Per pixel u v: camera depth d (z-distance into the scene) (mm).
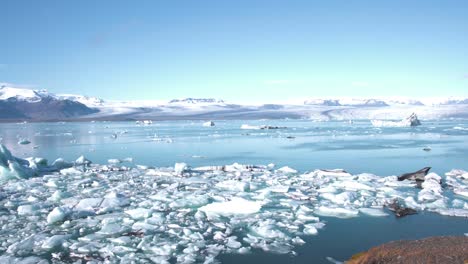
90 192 18422
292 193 17641
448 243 9930
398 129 80375
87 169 26047
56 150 40844
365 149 38969
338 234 12367
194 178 21781
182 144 47000
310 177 22266
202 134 67188
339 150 38156
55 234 12438
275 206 15758
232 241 11656
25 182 20547
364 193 17562
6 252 10969
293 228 12867
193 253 10812
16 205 16031
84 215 14312
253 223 13391
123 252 10914
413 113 97312
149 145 45969
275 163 29406
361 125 105938
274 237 12055
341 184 19484
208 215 14148
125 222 13469
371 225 13188
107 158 33844
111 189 19078
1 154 24391
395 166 27375
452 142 47094
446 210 14508
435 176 20094
